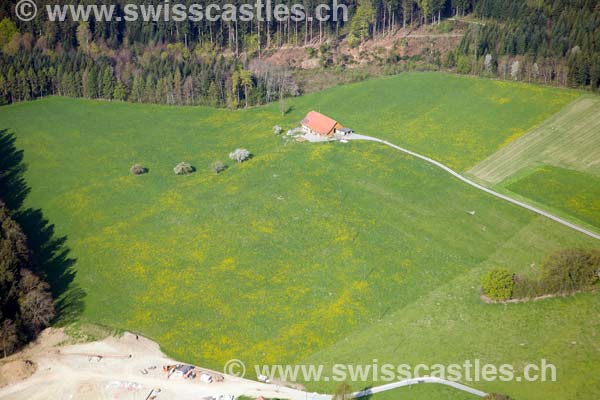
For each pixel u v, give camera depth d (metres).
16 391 151.25
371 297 172.00
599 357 150.88
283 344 159.75
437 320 164.12
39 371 156.88
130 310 172.88
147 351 160.62
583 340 155.88
